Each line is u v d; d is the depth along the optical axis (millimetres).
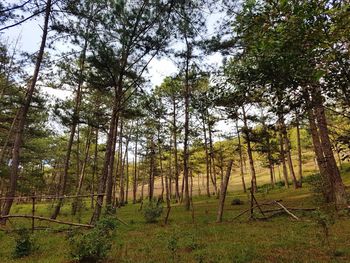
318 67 3572
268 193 32281
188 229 13250
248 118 27141
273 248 8492
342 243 8438
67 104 19203
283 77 3826
